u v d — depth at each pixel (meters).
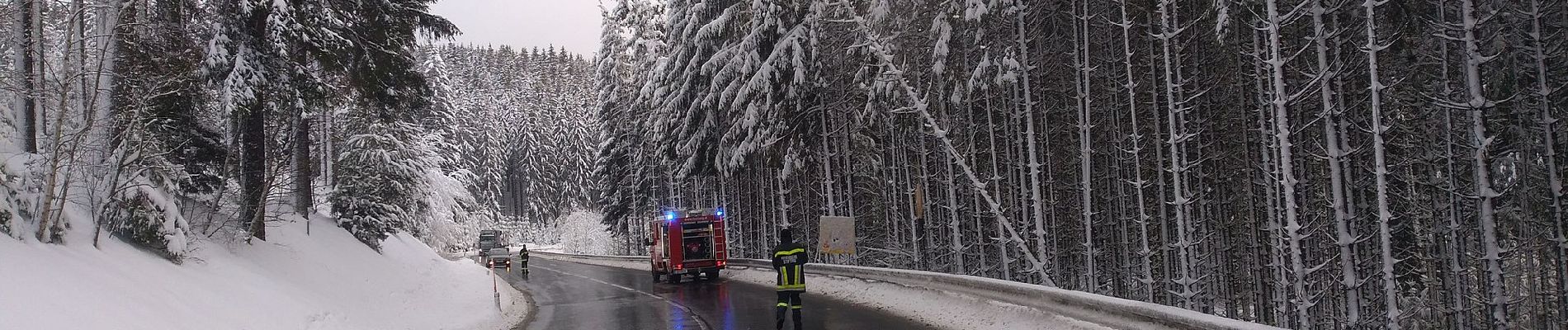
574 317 17.58
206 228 16.00
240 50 17.03
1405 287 15.20
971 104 21.12
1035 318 12.55
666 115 34.69
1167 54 15.65
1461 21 12.65
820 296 20.09
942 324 14.25
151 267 11.63
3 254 8.83
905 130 24.69
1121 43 19.61
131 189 12.87
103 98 13.86
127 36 14.95
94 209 12.53
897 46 22.09
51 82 12.97
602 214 60.59
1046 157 20.27
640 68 45.06
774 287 23.83
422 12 21.59
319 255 19.45
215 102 18.25
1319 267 12.91
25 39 13.20
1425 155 13.91
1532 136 12.49
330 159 36.59
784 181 32.88
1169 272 17.30
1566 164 12.05
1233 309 18.28
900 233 29.09
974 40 19.19
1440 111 13.46
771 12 26.84
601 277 33.28
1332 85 14.44
